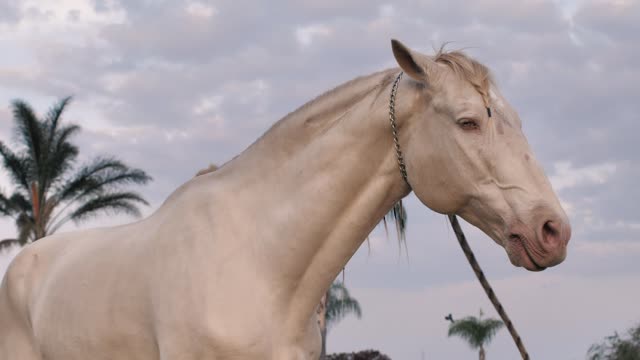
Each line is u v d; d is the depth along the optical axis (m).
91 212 30.94
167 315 4.13
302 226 4.20
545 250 3.72
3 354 5.36
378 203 4.23
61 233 5.43
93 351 4.55
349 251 4.28
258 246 4.20
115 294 4.44
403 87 4.14
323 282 4.28
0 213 31.34
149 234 4.44
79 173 30.84
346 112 4.27
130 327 4.38
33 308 5.07
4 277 5.39
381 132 4.16
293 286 4.24
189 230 4.22
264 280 4.17
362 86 4.28
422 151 4.05
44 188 31.14
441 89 3.99
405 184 4.22
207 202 4.29
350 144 4.19
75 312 4.65
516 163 3.84
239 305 4.05
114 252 4.59
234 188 4.34
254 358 4.05
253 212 4.27
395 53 4.02
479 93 3.95
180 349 4.08
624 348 27.42
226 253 4.14
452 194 4.00
